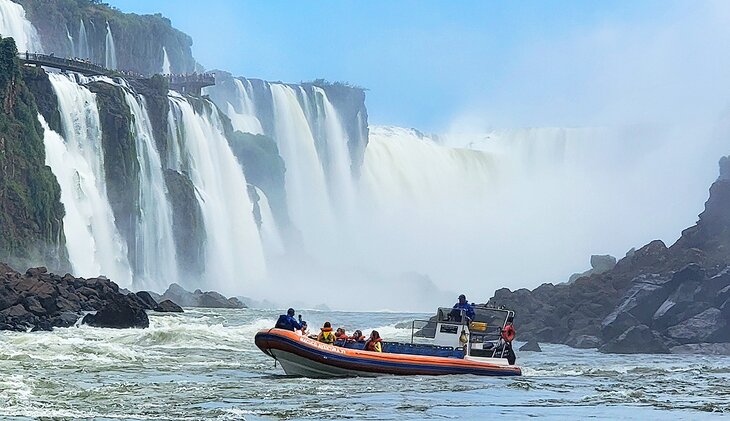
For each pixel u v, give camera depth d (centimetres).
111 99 15200
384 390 4672
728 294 7519
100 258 14138
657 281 7900
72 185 14038
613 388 4919
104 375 5106
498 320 5522
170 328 7906
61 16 19675
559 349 7656
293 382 4931
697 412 4138
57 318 8194
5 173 12912
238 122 19188
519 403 4331
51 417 3784
